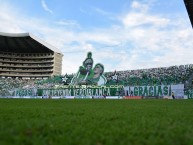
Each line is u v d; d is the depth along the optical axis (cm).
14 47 11700
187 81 6194
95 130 649
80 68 7494
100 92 6644
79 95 6981
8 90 8300
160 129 681
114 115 1126
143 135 586
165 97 5600
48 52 11962
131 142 508
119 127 717
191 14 5797
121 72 7819
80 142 492
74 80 7544
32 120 848
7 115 1038
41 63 12025
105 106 2172
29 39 10919
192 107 1980
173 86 5541
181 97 5412
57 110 1466
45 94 7544
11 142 471
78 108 1772
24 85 9356
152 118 989
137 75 7419
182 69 6944
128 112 1350
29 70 12044
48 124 735
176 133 608
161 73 7119
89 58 7375
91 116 1067
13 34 10631
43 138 528
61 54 12475
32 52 12075
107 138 534
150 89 5862
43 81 9250
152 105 2392
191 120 913
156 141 509
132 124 790
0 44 11406
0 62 11888
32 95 7756
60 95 7294
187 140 523
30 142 478
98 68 7188
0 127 626
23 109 1519
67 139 517
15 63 12062
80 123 802
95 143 490
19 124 707
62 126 705
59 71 12244
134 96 6094
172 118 987
